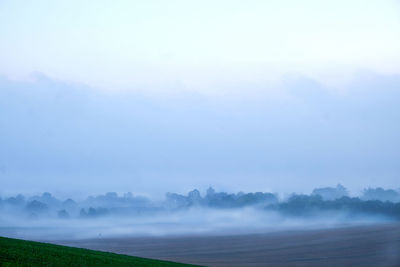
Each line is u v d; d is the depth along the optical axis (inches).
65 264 1828.2
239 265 4825.3
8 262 1695.4
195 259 5502.0
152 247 7480.3
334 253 5590.6
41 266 1724.9
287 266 4660.4
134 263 2220.7
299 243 7140.8
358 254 5369.1
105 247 7603.4
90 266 1879.9
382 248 5836.6
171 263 2817.4
